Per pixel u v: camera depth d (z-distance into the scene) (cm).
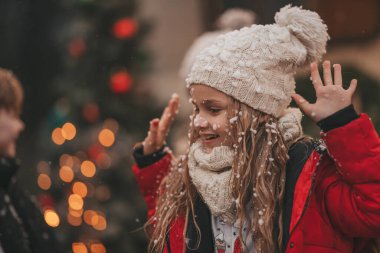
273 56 218
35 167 847
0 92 313
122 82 575
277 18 228
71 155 574
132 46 587
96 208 541
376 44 668
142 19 602
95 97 575
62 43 622
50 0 1014
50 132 611
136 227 535
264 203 208
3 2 1045
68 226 541
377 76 592
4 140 317
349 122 204
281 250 206
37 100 1020
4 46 1056
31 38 1039
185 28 795
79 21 589
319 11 692
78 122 581
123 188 550
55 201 576
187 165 228
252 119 217
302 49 222
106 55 580
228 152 216
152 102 594
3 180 309
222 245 219
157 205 241
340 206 207
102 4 582
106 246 529
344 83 550
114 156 551
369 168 201
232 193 213
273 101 218
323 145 217
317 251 209
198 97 221
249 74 216
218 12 771
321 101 207
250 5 740
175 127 545
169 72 795
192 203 223
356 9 675
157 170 271
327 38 228
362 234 207
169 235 227
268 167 213
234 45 219
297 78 511
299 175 209
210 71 217
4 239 297
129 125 572
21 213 320
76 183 553
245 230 215
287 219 206
